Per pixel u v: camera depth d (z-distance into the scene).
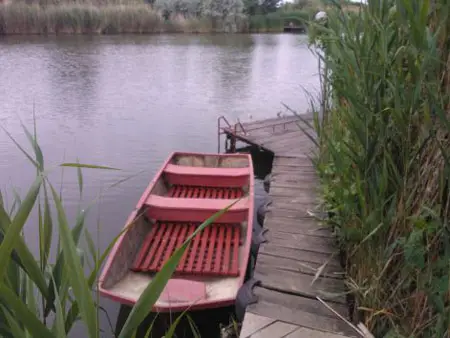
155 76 15.17
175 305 2.88
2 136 8.43
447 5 1.44
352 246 2.63
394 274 1.96
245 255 3.46
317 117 3.39
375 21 1.88
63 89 12.75
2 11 24.45
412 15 1.42
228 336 2.82
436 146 1.54
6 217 0.83
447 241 1.40
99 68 16.14
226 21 32.00
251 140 7.75
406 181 1.80
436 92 1.51
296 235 3.53
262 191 6.67
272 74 16.28
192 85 14.02
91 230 4.98
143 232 4.24
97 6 28.44
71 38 24.84
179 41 25.66
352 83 2.17
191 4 31.91
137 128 9.38
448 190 1.44
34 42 22.44
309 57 20.62
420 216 1.57
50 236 1.04
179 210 4.33
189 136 9.01
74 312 0.95
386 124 1.92
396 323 1.95
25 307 0.73
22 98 11.53
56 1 27.44
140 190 6.14
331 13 2.57
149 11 29.02
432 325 1.61
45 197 1.02
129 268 3.70
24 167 6.83
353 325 2.33
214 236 4.25
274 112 11.12
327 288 2.76
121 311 3.53
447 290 1.43
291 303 2.62
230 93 13.08
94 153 7.71
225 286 3.50
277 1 34.34
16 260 0.87
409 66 1.64
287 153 6.73
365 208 2.10
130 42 24.06
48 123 9.46
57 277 0.98
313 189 4.75
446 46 1.51
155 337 3.31
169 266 0.77
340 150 2.36
